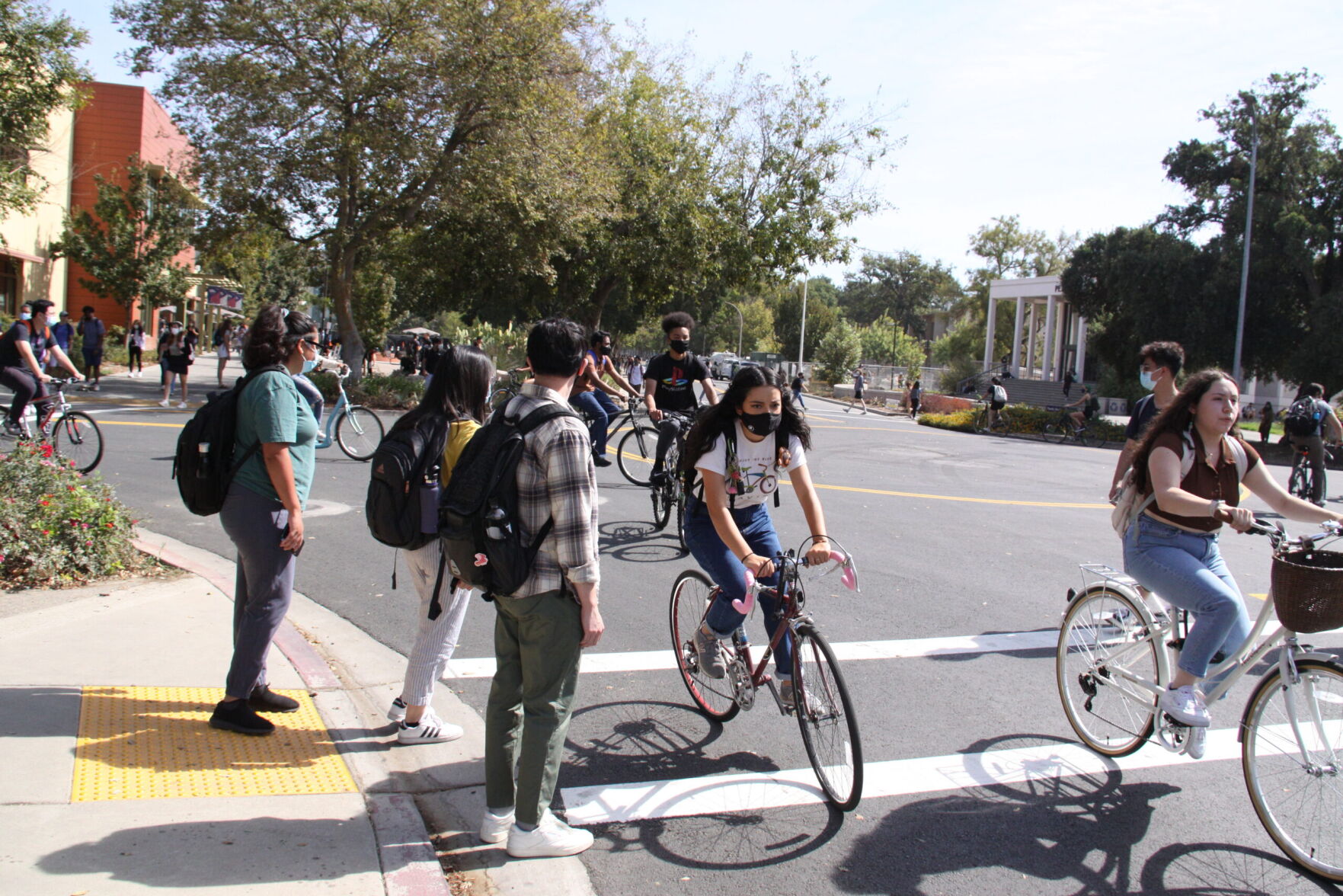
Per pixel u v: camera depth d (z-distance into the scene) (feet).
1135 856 11.30
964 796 12.74
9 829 10.00
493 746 11.01
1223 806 12.63
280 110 62.90
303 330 13.32
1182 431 12.59
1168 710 12.17
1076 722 14.66
